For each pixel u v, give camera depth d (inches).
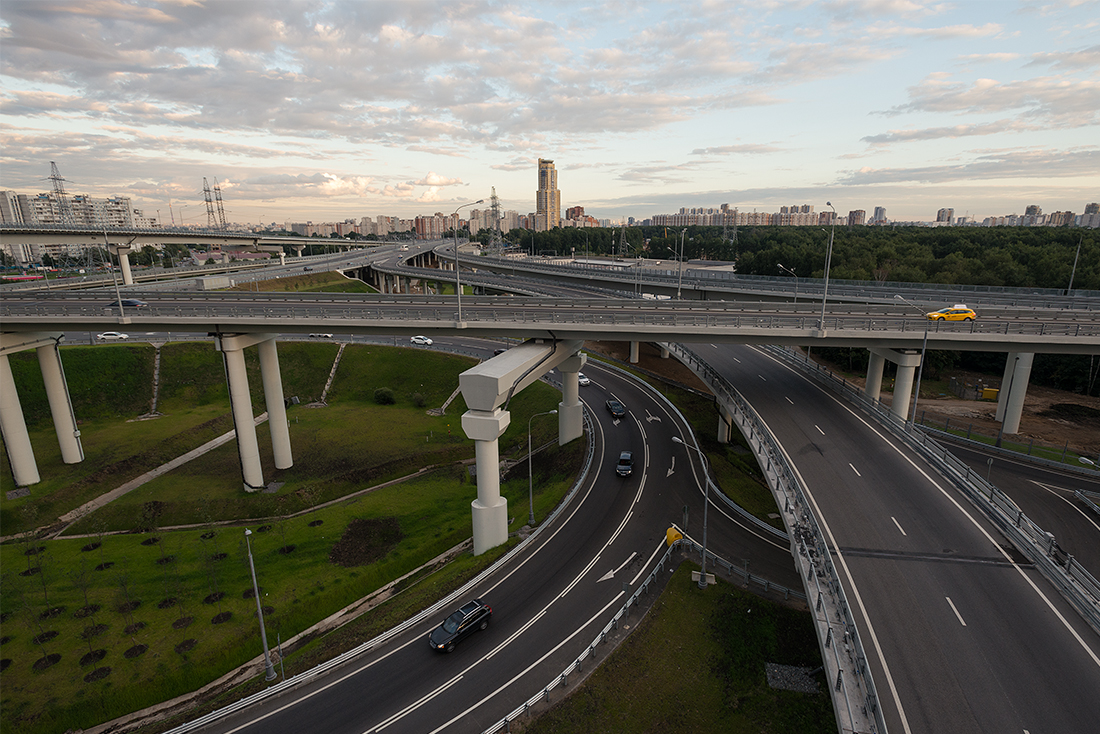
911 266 4082.2
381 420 2733.8
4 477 2161.7
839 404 1910.7
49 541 1771.7
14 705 1163.9
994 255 3971.5
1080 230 5442.9
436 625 1258.0
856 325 1961.1
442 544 1792.6
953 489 1311.5
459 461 2363.4
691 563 1465.3
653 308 2299.5
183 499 1996.8
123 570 1598.2
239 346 2105.1
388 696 1063.0
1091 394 2888.8
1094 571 1398.9
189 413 2765.7
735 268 5172.2
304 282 4724.4
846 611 881.5
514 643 1196.5
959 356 3469.5
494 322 1940.2
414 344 3417.8
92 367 2839.6
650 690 1088.8
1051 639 855.7
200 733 987.3
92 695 1194.0
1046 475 1897.1
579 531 1641.2
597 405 2657.5
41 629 1363.2
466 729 987.9
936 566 1027.9
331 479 2162.9
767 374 2299.5
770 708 1059.9
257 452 2132.1
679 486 1897.1
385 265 5866.1
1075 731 707.4
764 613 1274.6
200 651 1321.4
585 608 1305.4
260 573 1612.9
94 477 2112.5
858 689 771.4
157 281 4370.1
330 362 3228.3
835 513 1206.3
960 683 779.4
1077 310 2199.8
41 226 3287.4
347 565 1676.9
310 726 999.0
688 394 2928.2
